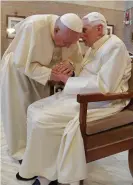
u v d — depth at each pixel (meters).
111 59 1.57
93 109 1.59
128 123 1.62
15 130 1.97
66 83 1.64
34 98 2.07
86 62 1.88
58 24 1.69
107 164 2.03
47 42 1.79
